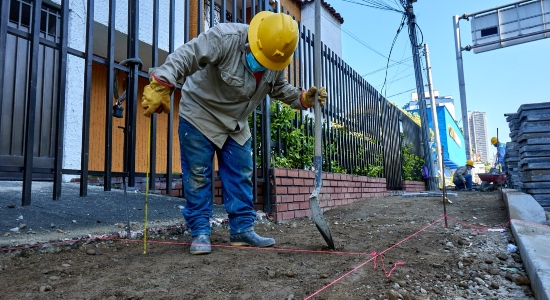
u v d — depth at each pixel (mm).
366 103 8375
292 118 5055
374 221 4590
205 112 2658
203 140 2674
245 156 2855
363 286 2088
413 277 2309
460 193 8469
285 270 2262
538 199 5270
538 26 14828
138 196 4379
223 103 2648
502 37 15289
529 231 3145
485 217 4633
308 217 4914
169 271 2162
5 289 1831
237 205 2820
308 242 3098
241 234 2812
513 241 3305
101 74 7102
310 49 5680
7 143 5297
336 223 4410
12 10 5547
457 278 2371
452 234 3596
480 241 3318
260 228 3818
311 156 5559
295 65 5215
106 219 3148
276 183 4348
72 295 1786
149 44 6918
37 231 2617
